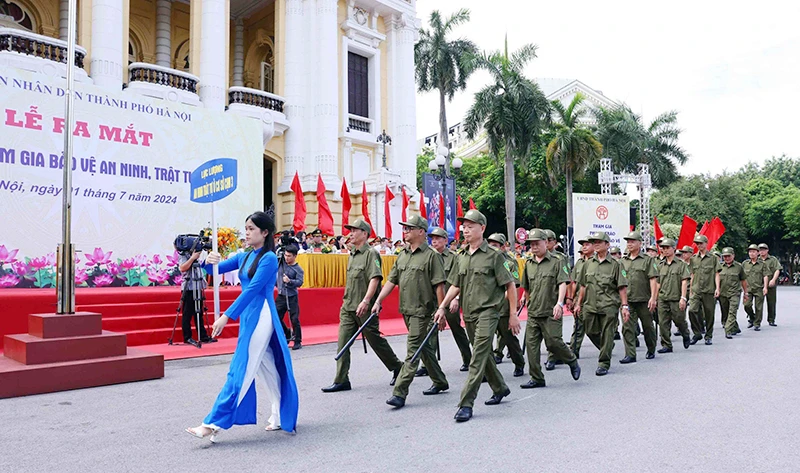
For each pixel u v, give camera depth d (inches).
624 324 379.6
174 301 469.7
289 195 882.1
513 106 1139.3
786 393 269.9
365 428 214.1
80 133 544.7
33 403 254.5
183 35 1013.2
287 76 901.8
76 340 292.2
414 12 1069.8
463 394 227.8
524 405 252.2
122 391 279.7
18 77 509.7
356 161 971.3
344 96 952.9
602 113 1469.0
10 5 815.1
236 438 201.3
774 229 1971.0
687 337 440.1
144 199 586.2
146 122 593.6
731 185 1964.8
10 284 495.8
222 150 656.4
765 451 185.2
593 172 1523.1
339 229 891.4
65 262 305.4
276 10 918.4
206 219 633.6
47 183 520.7
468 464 173.6
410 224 277.0
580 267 371.9
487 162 1763.0
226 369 340.5
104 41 698.2
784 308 849.5
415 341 271.1
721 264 551.5
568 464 173.3
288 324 502.0
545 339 307.1
